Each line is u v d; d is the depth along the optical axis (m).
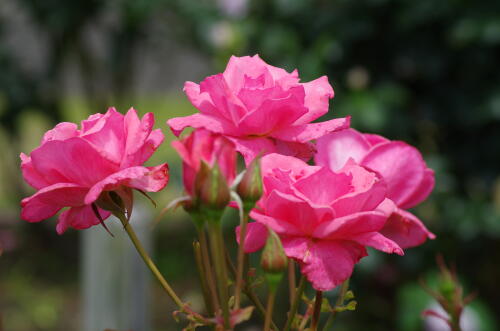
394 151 1.00
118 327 2.47
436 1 3.12
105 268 2.46
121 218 0.89
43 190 0.85
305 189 0.83
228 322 0.80
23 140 5.23
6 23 4.42
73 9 4.21
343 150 1.00
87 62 4.79
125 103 4.95
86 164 0.86
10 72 4.32
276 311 3.46
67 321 4.12
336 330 3.45
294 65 3.28
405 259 3.28
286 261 0.80
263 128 0.88
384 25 3.32
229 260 0.94
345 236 0.83
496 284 3.63
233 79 0.94
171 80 5.07
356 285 3.35
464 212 3.22
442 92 3.35
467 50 3.23
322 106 0.92
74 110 6.42
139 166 0.86
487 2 3.09
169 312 3.97
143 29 4.52
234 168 0.80
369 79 3.35
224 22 3.49
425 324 2.86
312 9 3.38
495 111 3.21
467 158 3.39
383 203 0.87
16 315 4.16
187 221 5.42
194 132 0.79
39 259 4.95
